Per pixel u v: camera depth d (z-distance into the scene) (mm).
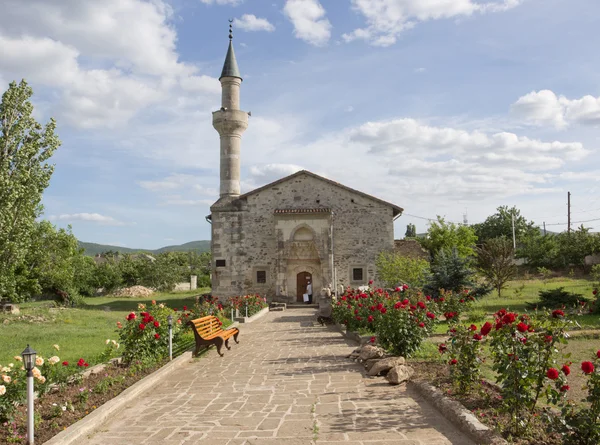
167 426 6480
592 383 4980
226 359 11906
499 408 5621
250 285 32906
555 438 5043
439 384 7613
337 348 12930
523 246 53406
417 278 27469
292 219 32438
